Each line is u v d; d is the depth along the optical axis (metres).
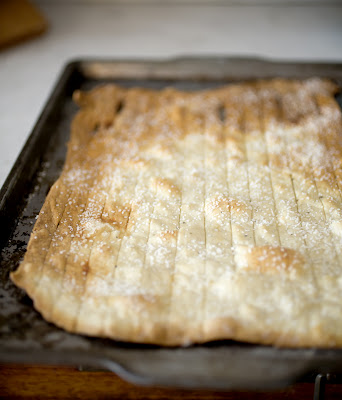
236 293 0.45
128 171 0.57
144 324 0.44
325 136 0.61
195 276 0.47
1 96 0.71
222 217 0.52
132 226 0.51
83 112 0.64
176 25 0.85
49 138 0.61
